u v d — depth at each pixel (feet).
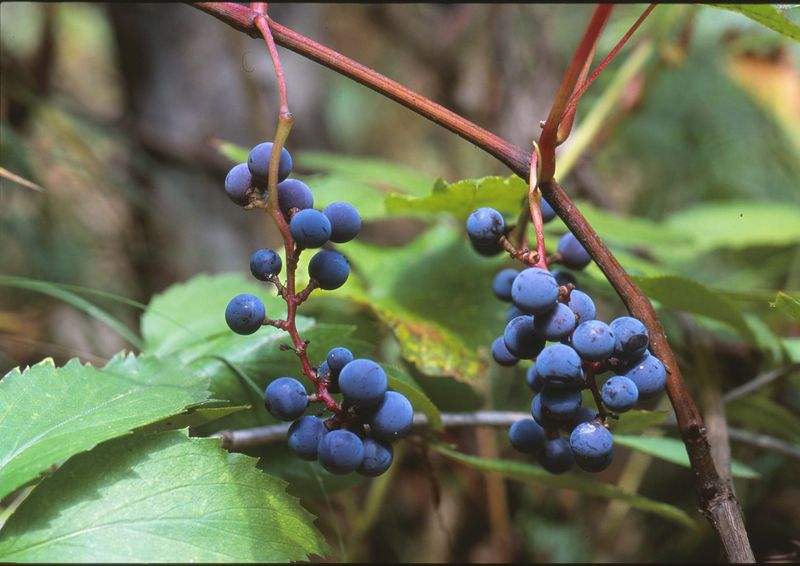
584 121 2.34
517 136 2.61
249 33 1.26
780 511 1.83
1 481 1.15
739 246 2.26
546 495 2.04
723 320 1.53
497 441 1.97
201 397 1.26
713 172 3.03
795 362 1.61
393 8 3.14
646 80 2.33
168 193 2.44
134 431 1.25
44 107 2.33
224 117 2.48
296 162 2.31
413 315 1.62
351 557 1.87
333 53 1.25
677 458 1.45
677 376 1.20
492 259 1.69
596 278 1.55
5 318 2.07
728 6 1.19
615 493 1.44
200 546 1.14
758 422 1.73
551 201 1.23
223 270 2.42
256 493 1.19
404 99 1.25
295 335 1.18
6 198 2.16
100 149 2.48
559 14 3.07
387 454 1.17
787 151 2.91
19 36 2.56
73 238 2.29
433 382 1.62
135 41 2.46
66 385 1.27
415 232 3.10
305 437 1.16
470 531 2.03
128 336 1.56
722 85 2.94
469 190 1.44
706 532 1.83
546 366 1.13
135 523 1.15
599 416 1.17
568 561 1.93
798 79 2.55
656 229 2.07
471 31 2.88
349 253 1.74
